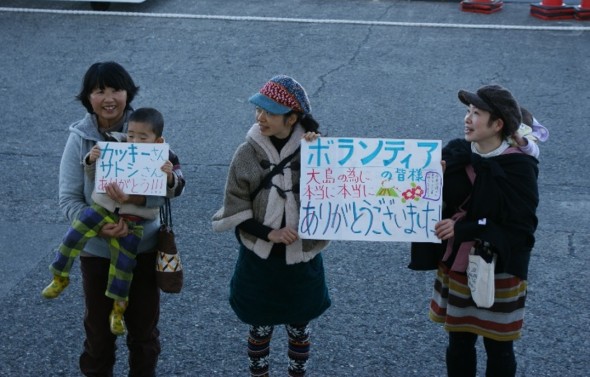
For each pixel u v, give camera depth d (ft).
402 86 30.83
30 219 21.88
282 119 12.84
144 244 13.30
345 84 30.99
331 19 37.86
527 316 17.56
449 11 39.37
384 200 12.95
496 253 12.64
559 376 15.55
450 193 12.96
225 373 15.57
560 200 23.09
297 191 13.11
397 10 39.47
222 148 26.23
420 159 12.85
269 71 32.22
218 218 13.25
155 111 12.93
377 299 18.17
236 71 32.24
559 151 26.08
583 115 28.58
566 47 34.73
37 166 24.94
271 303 13.39
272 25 37.11
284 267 13.20
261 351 14.06
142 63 32.96
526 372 15.65
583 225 21.74
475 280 12.49
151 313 13.70
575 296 18.42
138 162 12.78
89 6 39.70
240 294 13.55
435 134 27.09
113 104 12.89
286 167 13.08
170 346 16.37
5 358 15.94
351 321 17.33
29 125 27.78
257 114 12.99
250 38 35.60
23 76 31.76
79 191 13.17
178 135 27.07
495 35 35.96
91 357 13.65
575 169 24.98
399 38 35.60
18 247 20.44
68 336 16.72
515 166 12.61
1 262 19.72
